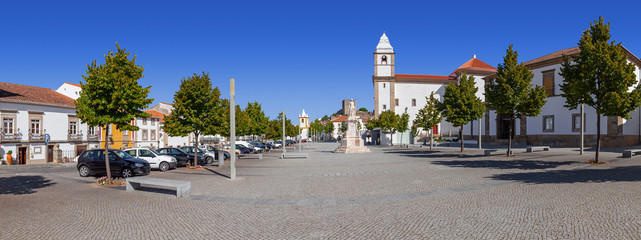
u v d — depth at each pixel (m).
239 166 22.02
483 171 15.52
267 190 11.67
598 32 16.77
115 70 13.95
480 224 6.92
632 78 15.60
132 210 8.78
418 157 26.23
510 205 8.43
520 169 15.79
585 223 6.68
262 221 7.61
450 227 6.79
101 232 6.85
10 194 11.48
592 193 9.39
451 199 9.45
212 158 25.88
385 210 8.42
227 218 7.91
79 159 17.58
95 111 13.47
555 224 6.70
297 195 10.65
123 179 15.70
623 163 16.45
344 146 37.94
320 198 10.12
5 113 31.08
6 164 30.50
